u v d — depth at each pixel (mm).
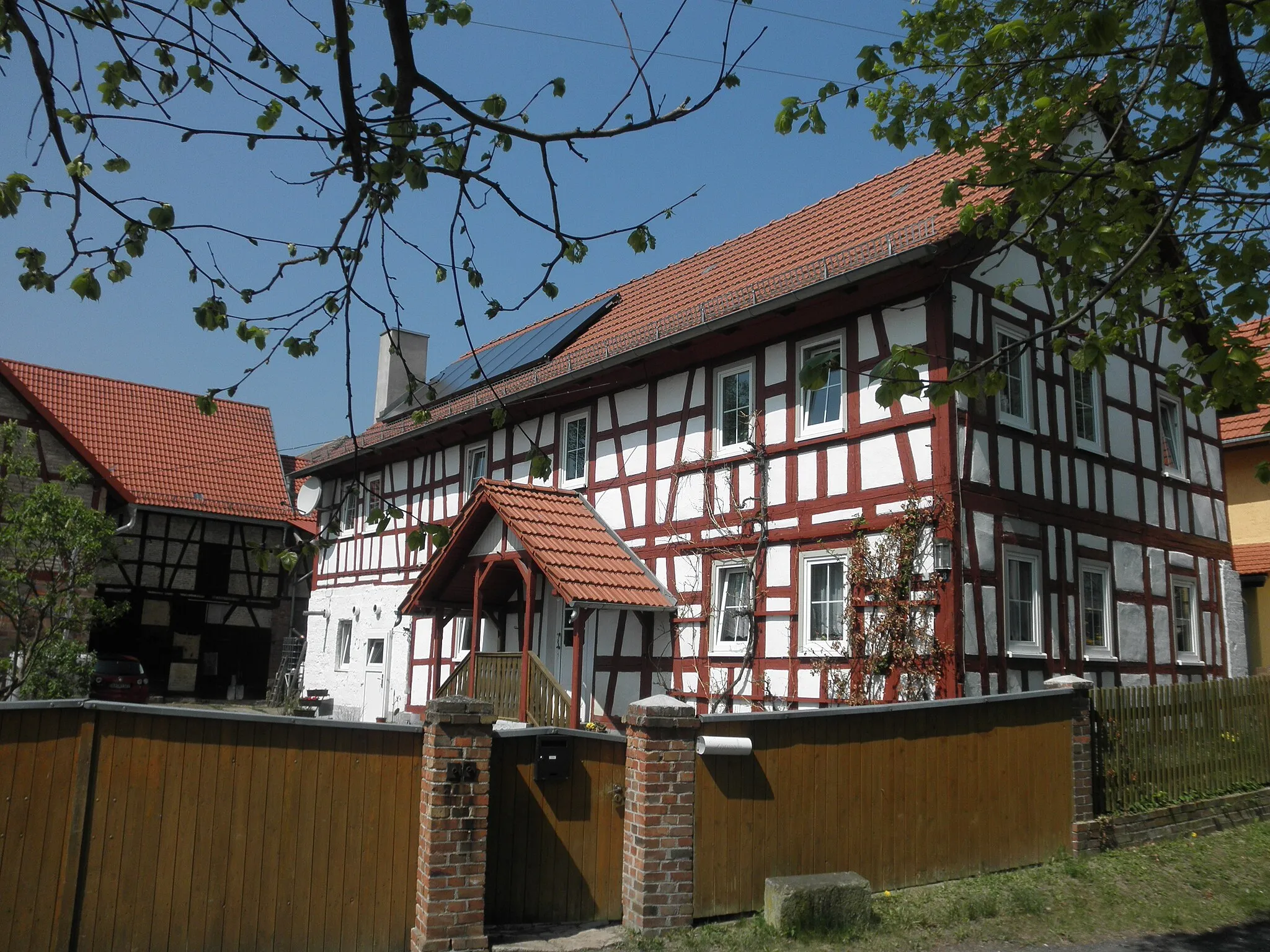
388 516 5320
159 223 4859
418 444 21672
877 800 8172
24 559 14805
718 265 17750
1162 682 14000
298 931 6691
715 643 13656
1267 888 8266
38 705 6219
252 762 6727
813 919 7137
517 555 14531
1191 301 7852
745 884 7570
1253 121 5371
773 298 12906
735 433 14039
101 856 6273
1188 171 5328
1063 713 9320
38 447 23500
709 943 6902
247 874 6613
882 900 7789
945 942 6973
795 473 13016
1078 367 6098
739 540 13555
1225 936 7156
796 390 13164
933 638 10992
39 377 32062
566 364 17203
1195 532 15539
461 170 5406
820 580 12570
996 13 8297
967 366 6117
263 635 31750
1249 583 18656
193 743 6598
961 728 8672
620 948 6836
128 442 31766
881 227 13789
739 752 7508
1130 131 7770
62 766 6258
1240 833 10234
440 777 6863
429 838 6820
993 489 11656
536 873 7418
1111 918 7480
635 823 7355
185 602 30656
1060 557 12547
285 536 32375
